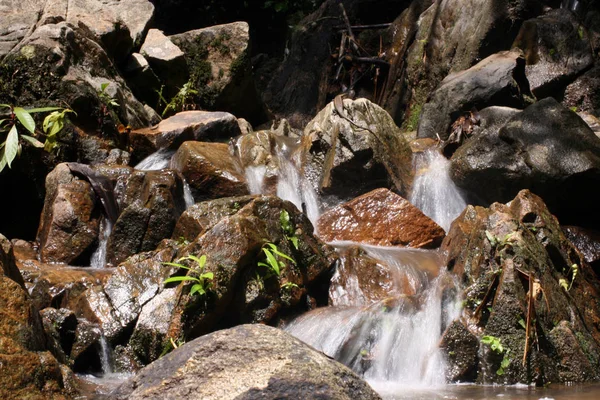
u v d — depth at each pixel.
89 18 10.70
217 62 12.30
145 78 11.39
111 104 9.30
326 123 8.96
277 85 15.09
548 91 10.20
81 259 7.47
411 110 11.98
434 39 11.98
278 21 17.56
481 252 5.96
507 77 9.60
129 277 6.11
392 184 8.48
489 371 5.31
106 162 8.80
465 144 8.59
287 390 3.34
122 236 7.32
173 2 16.84
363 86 13.74
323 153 8.82
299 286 6.16
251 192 8.51
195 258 5.67
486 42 10.88
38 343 4.64
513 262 5.69
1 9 10.16
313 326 5.86
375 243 7.61
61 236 7.45
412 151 9.15
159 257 6.23
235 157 8.80
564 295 5.91
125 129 9.45
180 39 12.35
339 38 14.52
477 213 6.76
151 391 3.51
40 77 8.99
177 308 5.63
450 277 6.12
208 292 5.62
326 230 7.77
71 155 8.79
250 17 17.48
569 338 5.47
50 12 10.38
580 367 5.40
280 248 6.18
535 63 10.34
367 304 6.24
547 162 7.65
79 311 6.00
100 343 5.68
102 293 6.02
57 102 8.91
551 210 7.83
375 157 8.31
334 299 6.36
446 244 6.97
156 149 9.28
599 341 5.96
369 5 14.82
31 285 6.29
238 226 5.88
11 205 8.71
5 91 8.90
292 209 6.51
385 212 7.75
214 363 3.53
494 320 5.48
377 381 5.43
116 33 10.80
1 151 5.14
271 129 11.20
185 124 9.66
